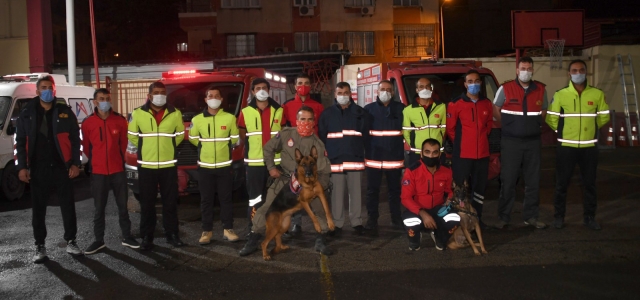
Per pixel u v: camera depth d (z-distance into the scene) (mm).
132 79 21094
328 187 6148
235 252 6270
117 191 6441
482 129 6738
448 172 6148
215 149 6559
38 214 6004
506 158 6844
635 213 7668
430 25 28641
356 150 6766
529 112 6691
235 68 10648
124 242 6516
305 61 22234
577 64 6531
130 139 6395
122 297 4879
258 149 6598
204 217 6621
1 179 9898
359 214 6895
